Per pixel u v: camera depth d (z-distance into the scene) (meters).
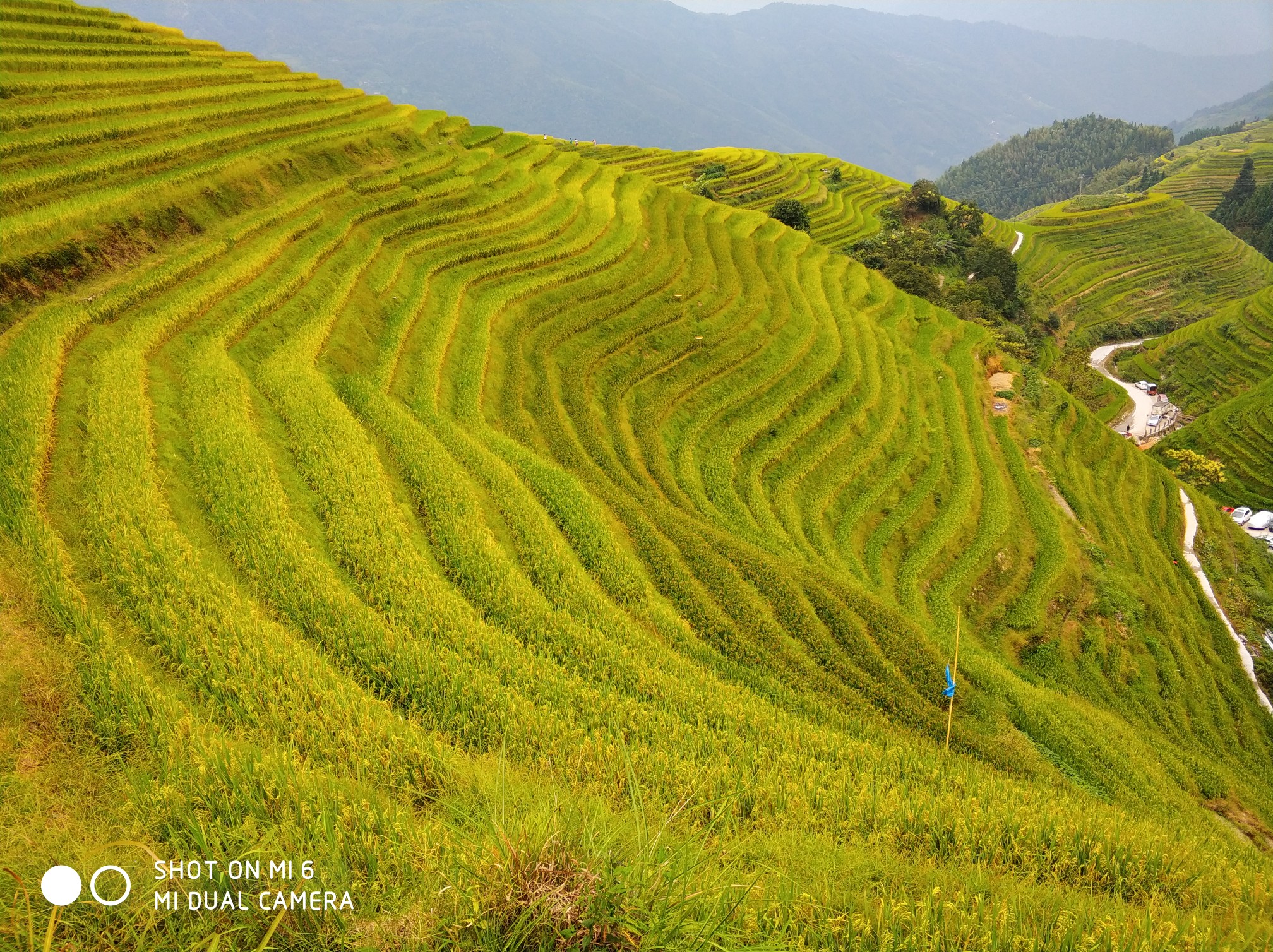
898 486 41.25
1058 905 9.16
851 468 40.75
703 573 25.06
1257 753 32.56
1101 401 86.31
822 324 52.47
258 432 22.20
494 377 34.84
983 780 16.06
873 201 111.56
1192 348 98.25
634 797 6.39
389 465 24.08
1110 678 33.12
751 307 50.53
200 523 17.66
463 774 10.48
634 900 5.69
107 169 30.30
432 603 17.47
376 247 37.94
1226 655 38.25
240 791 8.89
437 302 37.25
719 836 9.89
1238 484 70.75
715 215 64.69
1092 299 119.56
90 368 21.67
